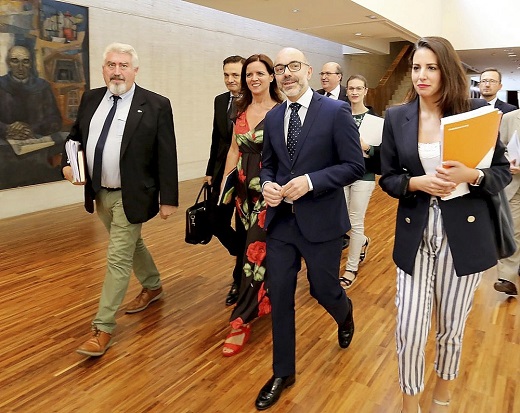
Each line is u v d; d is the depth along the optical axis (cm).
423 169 180
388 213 660
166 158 289
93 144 280
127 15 736
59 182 661
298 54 218
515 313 333
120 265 280
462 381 249
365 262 447
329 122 220
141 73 777
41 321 317
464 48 1133
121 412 223
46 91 623
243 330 283
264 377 254
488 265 177
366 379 252
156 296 346
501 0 1082
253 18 849
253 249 275
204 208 340
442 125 161
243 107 286
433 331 306
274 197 218
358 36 1046
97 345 269
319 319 323
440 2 1120
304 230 221
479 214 178
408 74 1318
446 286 185
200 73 907
